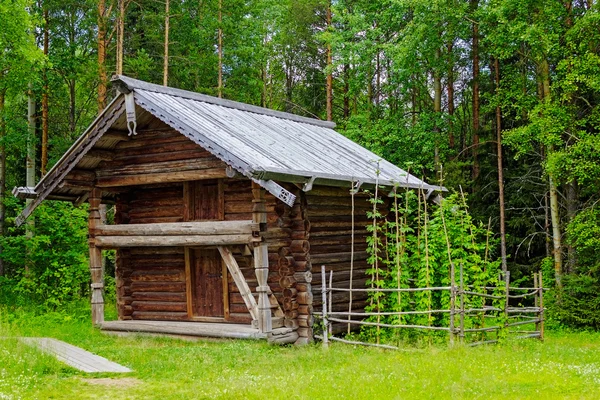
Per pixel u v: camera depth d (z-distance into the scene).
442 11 25.19
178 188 17.62
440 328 13.95
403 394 9.98
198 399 9.93
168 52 32.22
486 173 28.30
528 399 9.77
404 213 17.02
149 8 33.41
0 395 9.55
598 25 20.23
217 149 14.35
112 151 17.34
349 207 17.53
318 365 12.57
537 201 27.06
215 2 33.72
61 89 30.62
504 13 22.25
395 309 15.09
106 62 28.08
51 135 31.08
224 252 15.34
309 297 15.33
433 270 15.39
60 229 22.09
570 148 20.59
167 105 15.62
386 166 19.44
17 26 22.00
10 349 12.27
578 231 20.69
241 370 12.05
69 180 17.22
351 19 30.23
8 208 27.33
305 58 40.94
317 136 19.80
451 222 15.88
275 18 39.25
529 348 14.70
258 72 38.25
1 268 24.73
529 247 25.75
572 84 20.59
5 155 28.05
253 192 14.79
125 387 10.76
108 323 17.23
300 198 15.45
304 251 15.42
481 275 15.23
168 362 12.54
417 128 28.58
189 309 17.28
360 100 37.31
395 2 26.36
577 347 15.76
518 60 27.59
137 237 16.61
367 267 17.94
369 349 14.31
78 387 10.70
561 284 21.59
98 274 17.61
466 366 11.84
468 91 35.38
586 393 10.12
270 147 15.77
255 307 14.98
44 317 19.05
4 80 23.50
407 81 30.19
